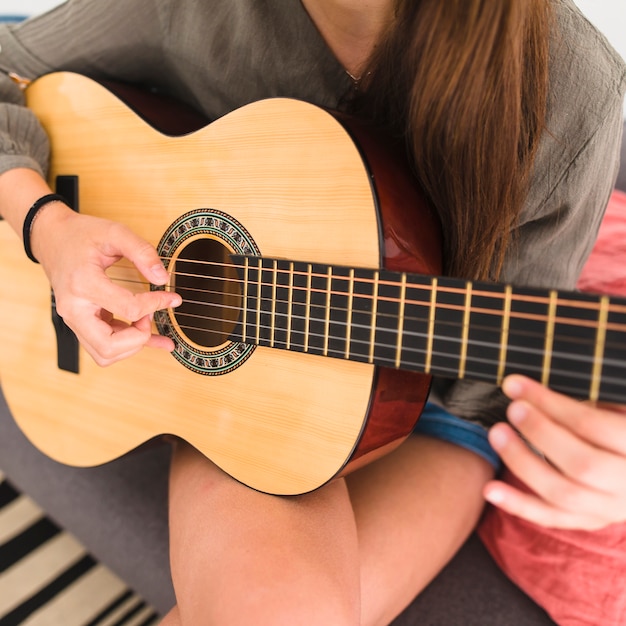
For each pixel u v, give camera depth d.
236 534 0.65
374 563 0.76
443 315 0.52
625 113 1.22
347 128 0.62
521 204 0.67
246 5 0.75
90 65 0.94
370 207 0.59
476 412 0.90
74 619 1.10
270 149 0.67
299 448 0.66
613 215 1.10
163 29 0.85
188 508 0.71
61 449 0.93
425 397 0.66
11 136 0.88
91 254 0.71
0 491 1.30
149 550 0.95
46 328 0.93
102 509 1.02
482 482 0.91
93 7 0.86
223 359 0.71
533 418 0.45
